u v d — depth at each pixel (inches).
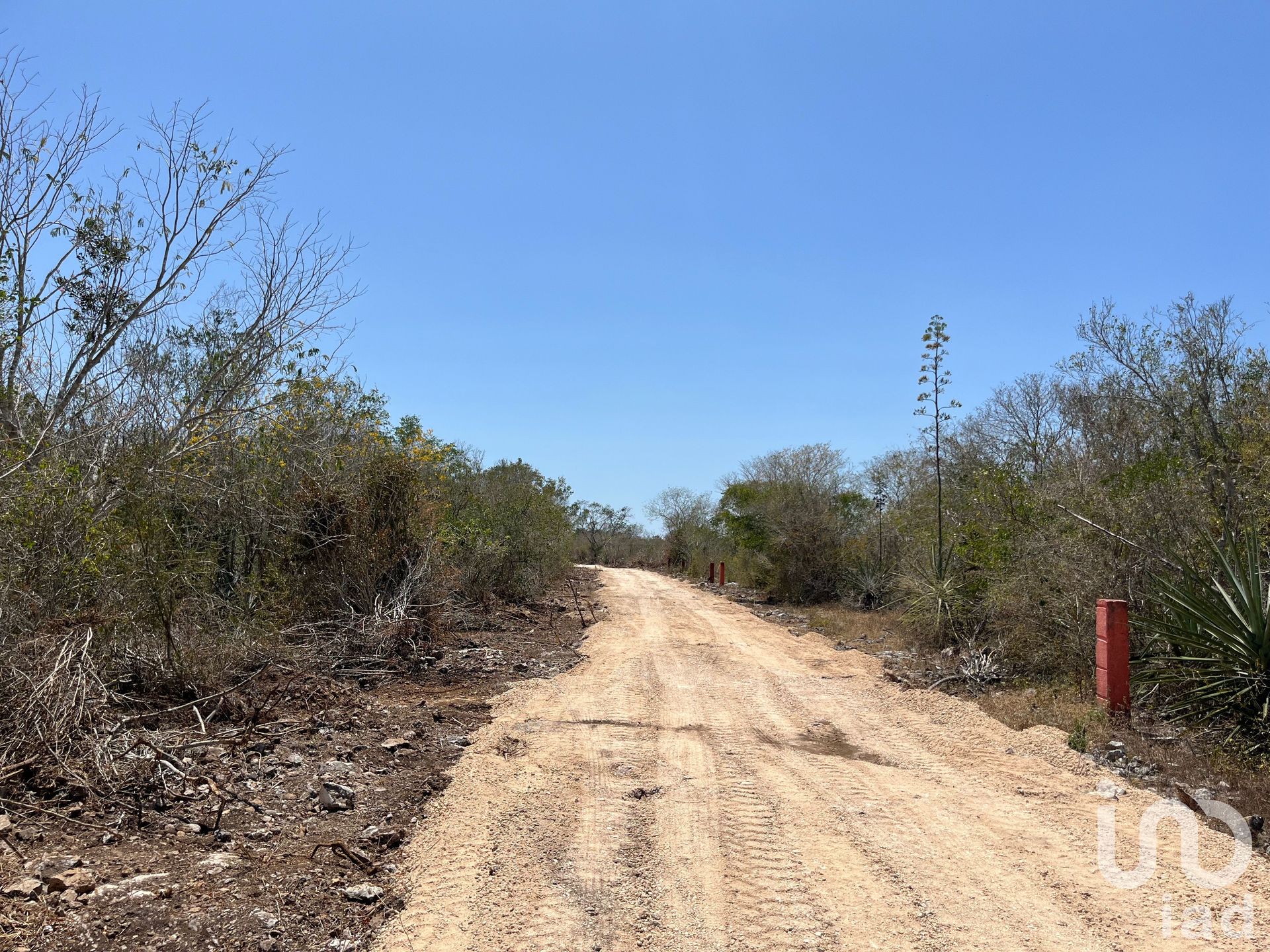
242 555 513.3
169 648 332.2
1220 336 589.6
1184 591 380.5
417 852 219.3
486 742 330.3
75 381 374.6
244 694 354.0
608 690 444.8
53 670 245.8
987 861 218.7
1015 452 763.4
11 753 233.8
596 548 2415.1
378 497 564.1
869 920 185.0
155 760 242.2
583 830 237.8
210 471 443.8
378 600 528.4
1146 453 593.3
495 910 185.5
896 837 236.1
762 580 1131.3
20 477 325.7
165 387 443.5
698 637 677.3
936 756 327.0
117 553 325.1
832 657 581.6
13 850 191.3
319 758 296.8
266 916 177.8
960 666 495.2
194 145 410.0
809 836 235.5
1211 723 354.6
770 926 181.6
